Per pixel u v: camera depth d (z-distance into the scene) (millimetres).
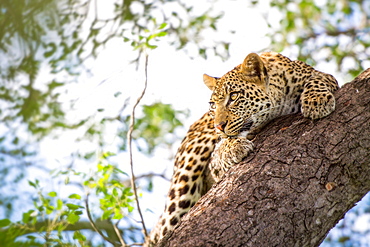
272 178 7477
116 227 10508
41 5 13977
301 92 10961
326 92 9023
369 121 8141
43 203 10227
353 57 17062
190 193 11789
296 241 7082
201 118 13039
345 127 8094
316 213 7293
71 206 9891
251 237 6918
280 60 11258
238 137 10039
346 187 7590
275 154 7867
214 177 11086
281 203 7215
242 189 7398
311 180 7484
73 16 15281
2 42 14516
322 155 7746
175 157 12852
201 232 6934
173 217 11703
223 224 6988
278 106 10938
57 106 15891
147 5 16703
